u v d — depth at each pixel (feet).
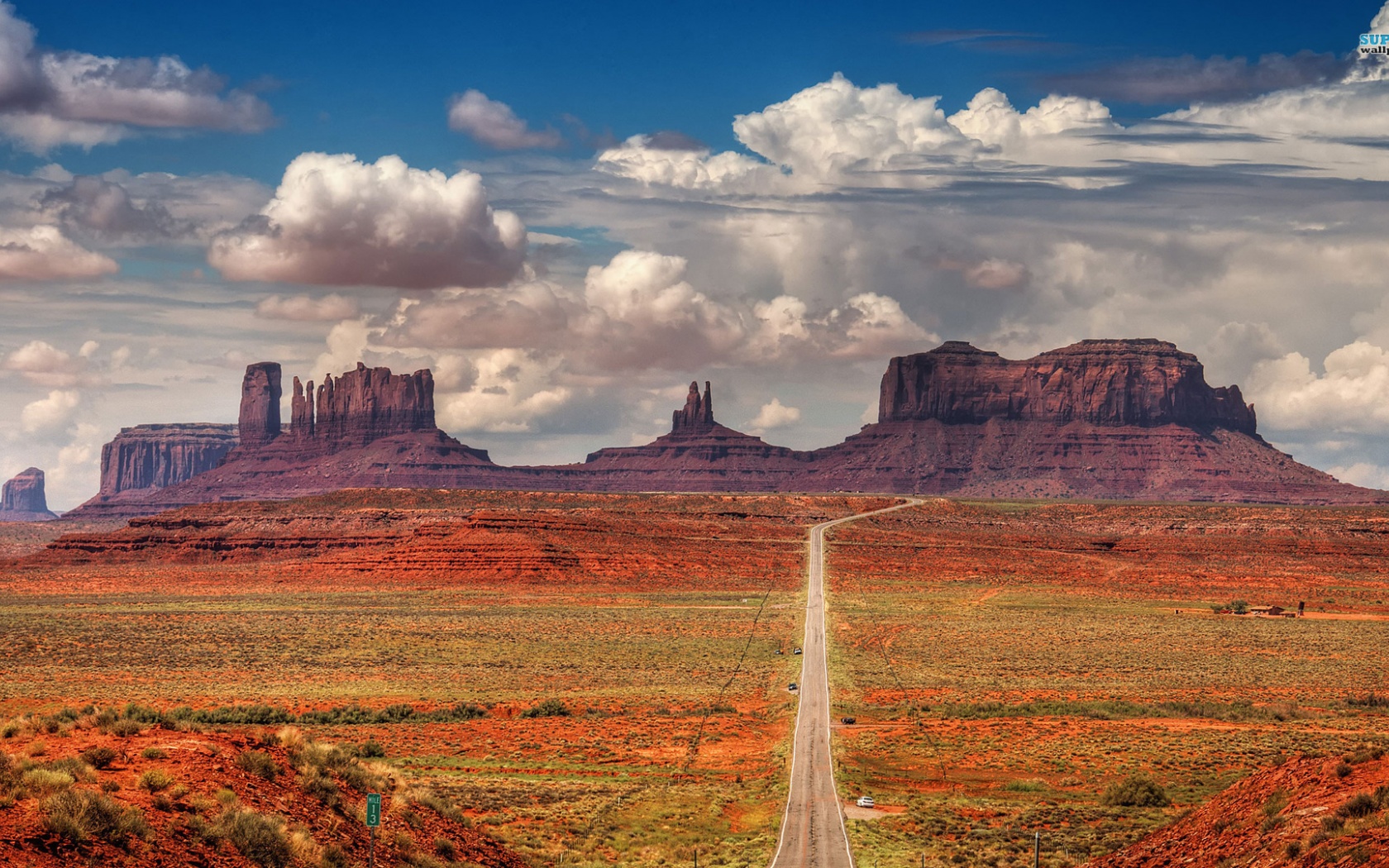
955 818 211.00
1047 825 205.36
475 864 136.46
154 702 350.23
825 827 201.36
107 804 100.94
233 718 316.60
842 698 360.28
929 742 286.46
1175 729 301.43
